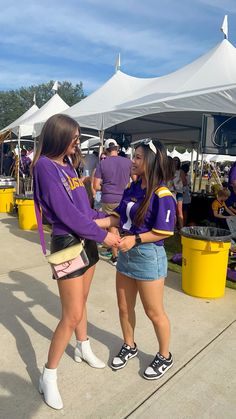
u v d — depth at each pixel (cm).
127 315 275
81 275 224
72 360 282
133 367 277
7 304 383
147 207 238
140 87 996
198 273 411
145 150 237
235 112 523
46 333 324
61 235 220
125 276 265
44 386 233
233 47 813
